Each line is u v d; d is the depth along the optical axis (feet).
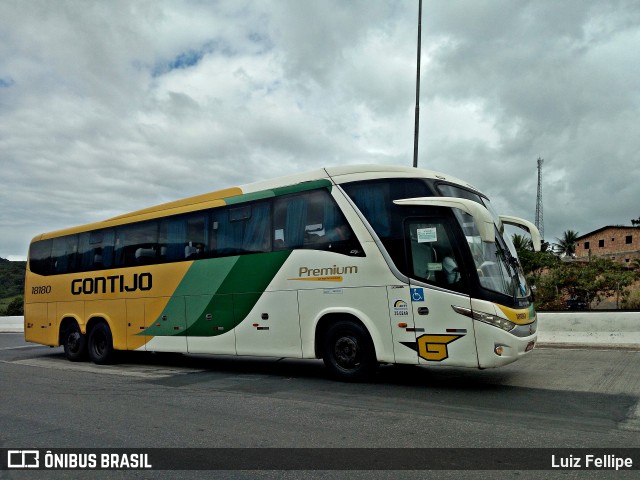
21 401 26.48
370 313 27.84
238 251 33.86
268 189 33.09
